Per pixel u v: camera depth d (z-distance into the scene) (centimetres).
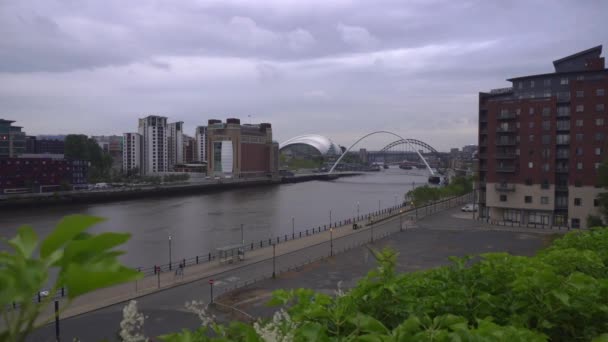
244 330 534
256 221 9412
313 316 644
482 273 958
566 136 7200
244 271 4644
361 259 5103
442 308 833
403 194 17025
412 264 4822
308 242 6369
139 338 377
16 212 10981
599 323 790
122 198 14538
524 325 775
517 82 7988
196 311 561
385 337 530
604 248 1377
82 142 18062
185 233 7756
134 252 6203
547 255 1166
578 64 8244
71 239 218
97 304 3469
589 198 6962
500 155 7656
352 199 14962
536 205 7425
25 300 195
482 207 8331
